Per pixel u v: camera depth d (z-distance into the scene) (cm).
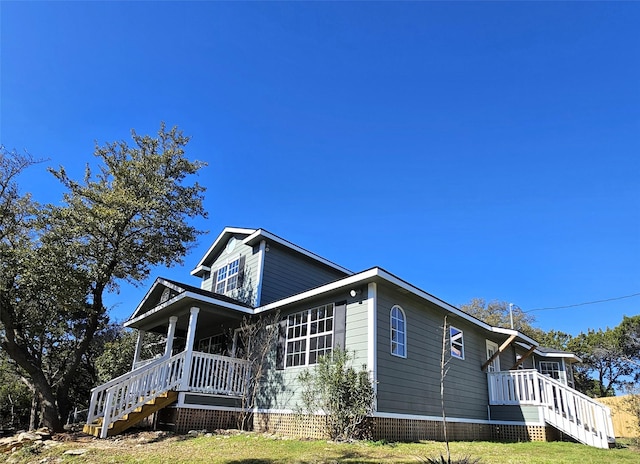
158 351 1834
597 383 3108
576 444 997
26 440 875
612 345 2977
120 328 2225
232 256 1653
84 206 1314
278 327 1162
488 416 1288
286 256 1524
